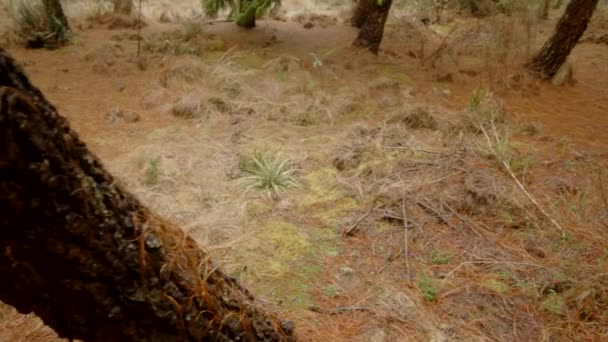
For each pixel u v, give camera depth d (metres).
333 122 4.98
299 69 6.27
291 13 9.90
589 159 4.38
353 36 8.10
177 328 1.51
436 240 3.21
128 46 6.88
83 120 4.66
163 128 4.61
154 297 1.41
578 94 6.59
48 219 1.11
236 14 8.07
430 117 4.89
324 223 3.35
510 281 2.86
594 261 3.03
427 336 2.45
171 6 10.19
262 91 5.53
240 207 3.44
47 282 1.26
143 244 1.35
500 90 6.28
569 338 2.48
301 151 4.33
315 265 2.95
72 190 1.12
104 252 1.25
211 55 6.69
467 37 8.33
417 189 3.74
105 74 5.87
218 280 1.70
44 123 1.03
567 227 3.35
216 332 1.66
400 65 7.01
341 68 6.53
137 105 5.11
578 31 6.70
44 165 1.04
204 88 5.51
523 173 3.97
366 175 3.95
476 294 2.75
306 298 2.68
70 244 1.18
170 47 6.68
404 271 2.92
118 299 1.35
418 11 9.85
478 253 3.10
